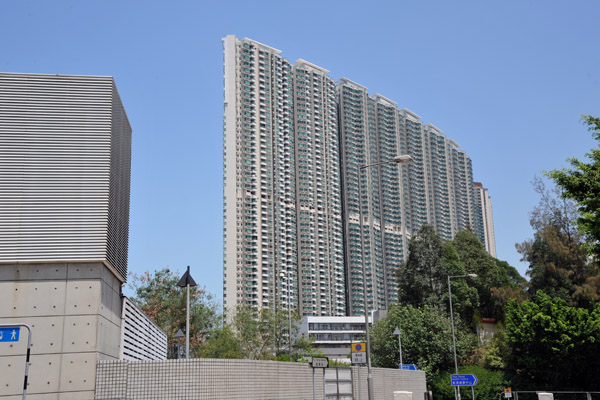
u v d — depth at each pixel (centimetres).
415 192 15150
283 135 14225
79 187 1631
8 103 1645
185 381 1614
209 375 1656
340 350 13088
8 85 1656
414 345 6203
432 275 7125
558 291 5875
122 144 1966
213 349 4819
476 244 8006
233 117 13750
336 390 2230
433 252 7250
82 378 1537
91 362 1552
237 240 13050
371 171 14688
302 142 14325
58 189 1619
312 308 13462
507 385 5488
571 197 2195
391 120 15288
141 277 5247
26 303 1547
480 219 17462
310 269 13650
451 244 7669
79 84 1702
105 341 1683
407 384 3478
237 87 13938
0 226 1562
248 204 13338
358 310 13788
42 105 1664
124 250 2020
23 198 1593
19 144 1625
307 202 14000
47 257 1566
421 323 6344
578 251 5934
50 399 1506
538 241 6197
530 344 5312
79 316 1566
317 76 14838
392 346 6303
